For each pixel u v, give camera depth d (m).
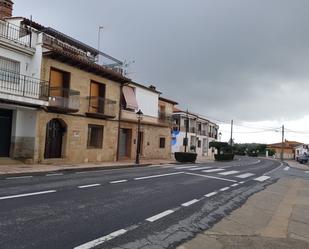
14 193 10.46
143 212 9.09
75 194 10.96
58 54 22.48
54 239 6.28
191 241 6.82
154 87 39.62
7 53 20.45
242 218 9.43
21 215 7.81
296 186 18.88
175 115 58.06
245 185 17.50
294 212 10.77
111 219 8.06
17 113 21.45
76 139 25.16
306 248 6.69
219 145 50.69
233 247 6.50
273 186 18.06
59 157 24.12
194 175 20.45
